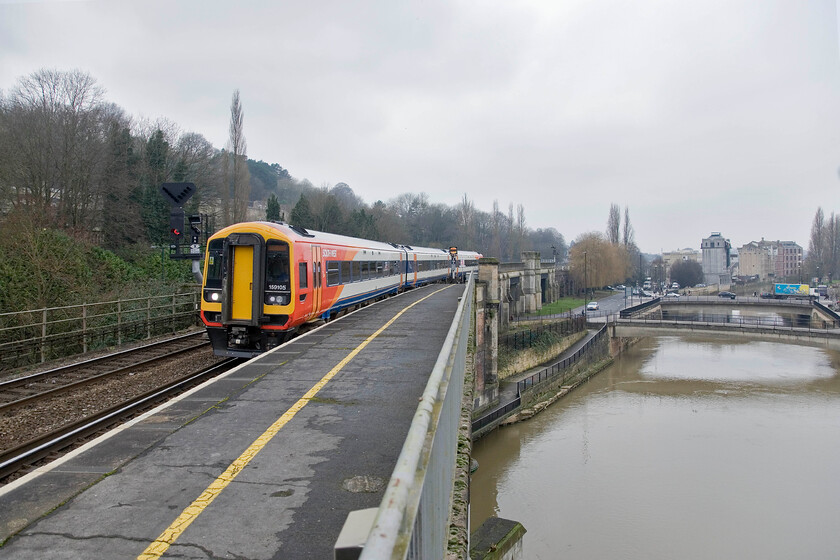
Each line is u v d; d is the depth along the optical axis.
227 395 8.92
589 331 66.50
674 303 85.62
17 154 35.25
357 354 12.22
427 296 28.58
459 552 5.18
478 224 143.12
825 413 42.91
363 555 1.89
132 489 5.61
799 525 25.39
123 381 15.63
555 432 38.03
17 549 4.53
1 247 23.95
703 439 36.62
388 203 140.88
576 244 111.31
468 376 12.41
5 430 11.52
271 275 16.12
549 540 23.98
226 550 4.52
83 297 24.95
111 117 49.62
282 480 5.81
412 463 2.69
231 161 62.09
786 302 82.06
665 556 22.86
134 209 45.75
